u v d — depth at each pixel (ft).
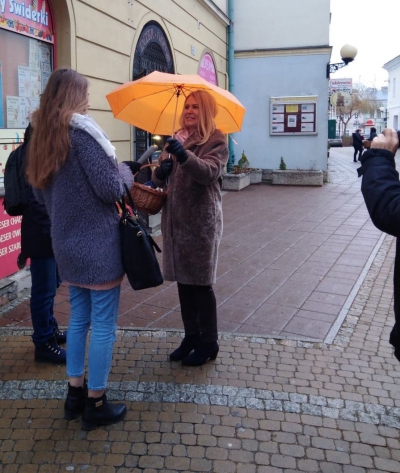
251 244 23.68
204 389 10.64
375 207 6.43
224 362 11.85
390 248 22.99
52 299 11.63
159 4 28.66
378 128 188.44
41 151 8.31
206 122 10.55
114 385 10.73
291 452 8.76
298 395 10.48
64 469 8.27
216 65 42.96
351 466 8.45
